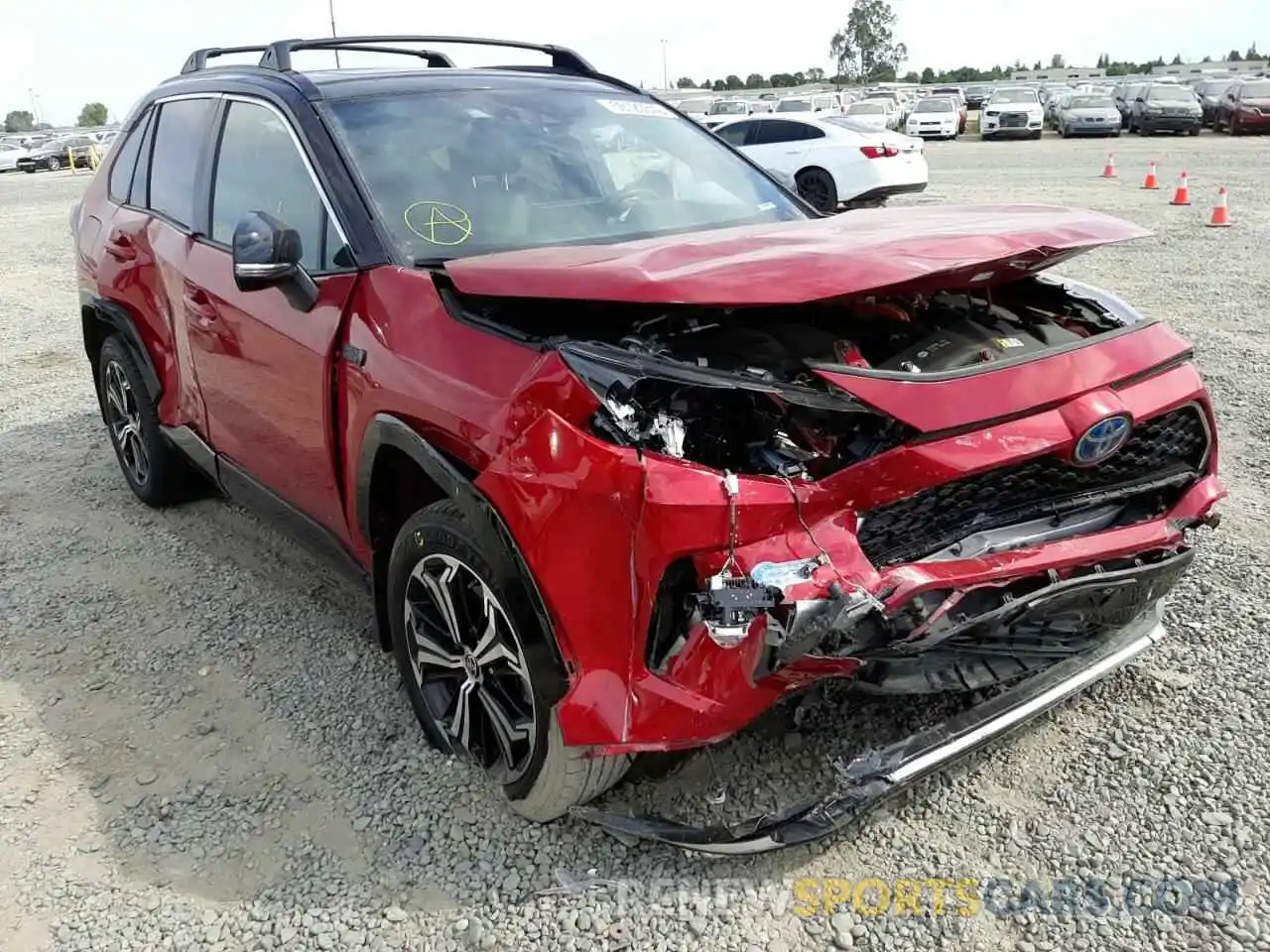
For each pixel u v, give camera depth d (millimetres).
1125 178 17453
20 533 4398
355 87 3277
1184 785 2561
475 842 2490
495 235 2955
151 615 3656
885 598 2049
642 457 2008
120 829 2592
